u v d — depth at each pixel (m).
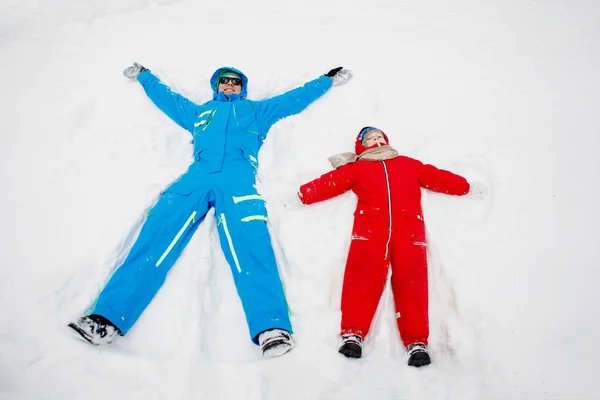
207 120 2.69
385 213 2.18
